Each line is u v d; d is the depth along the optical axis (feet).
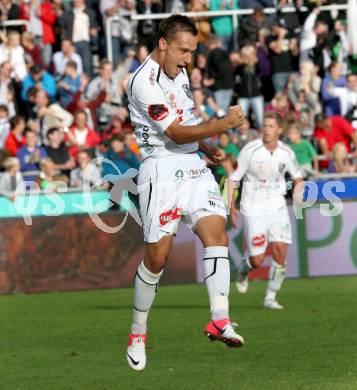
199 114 179.73
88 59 192.75
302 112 188.65
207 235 65.05
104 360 83.41
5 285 145.69
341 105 190.80
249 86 190.60
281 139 168.55
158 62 66.28
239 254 153.48
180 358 82.79
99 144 156.04
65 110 176.24
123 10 197.57
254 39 195.93
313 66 190.60
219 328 62.85
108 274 148.77
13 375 77.61
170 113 65.31
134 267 149.18
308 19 195.83
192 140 64.75
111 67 182.39
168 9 199.00
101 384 72.49
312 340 90.48
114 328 103.45
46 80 180.86
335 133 179.93
